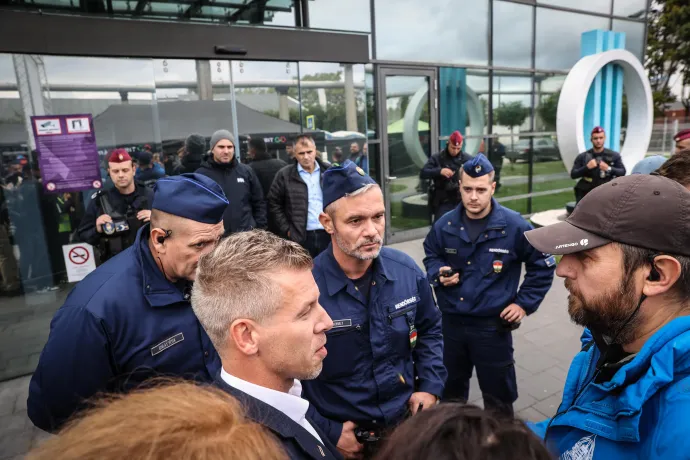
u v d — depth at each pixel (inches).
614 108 365.4
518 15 334.0
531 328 170.7
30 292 150.9
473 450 21.5
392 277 70.2
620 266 38.6
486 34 319.6
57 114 147.1
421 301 75.1
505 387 103.6
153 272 61.5
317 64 205.0
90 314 56.6
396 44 279.4
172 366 61.3
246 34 170.2
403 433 24.5
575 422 41.3
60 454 23.1
